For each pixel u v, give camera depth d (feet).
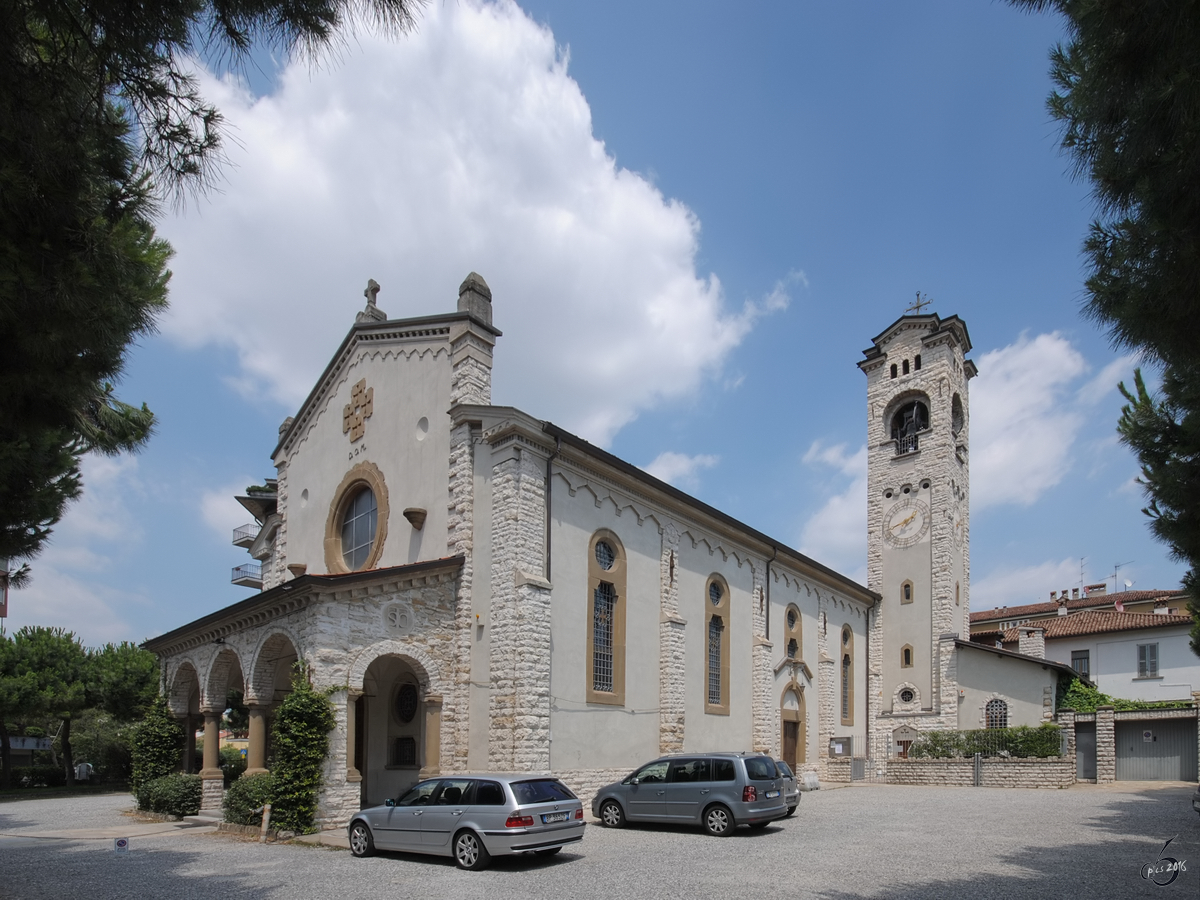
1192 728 112.47
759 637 103.60
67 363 27.43
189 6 21.54
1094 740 119.24
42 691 129.08
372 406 87.15
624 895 39.01
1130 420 43.09
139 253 27.48
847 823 67.41
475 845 46.39
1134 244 25.45
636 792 64.03
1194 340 25.96
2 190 22.72
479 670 68.85
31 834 67.26
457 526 73.31
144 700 137.39
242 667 72.38
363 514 87.35
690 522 93.15
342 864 48.67
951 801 87.40
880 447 151.74
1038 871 45.01
